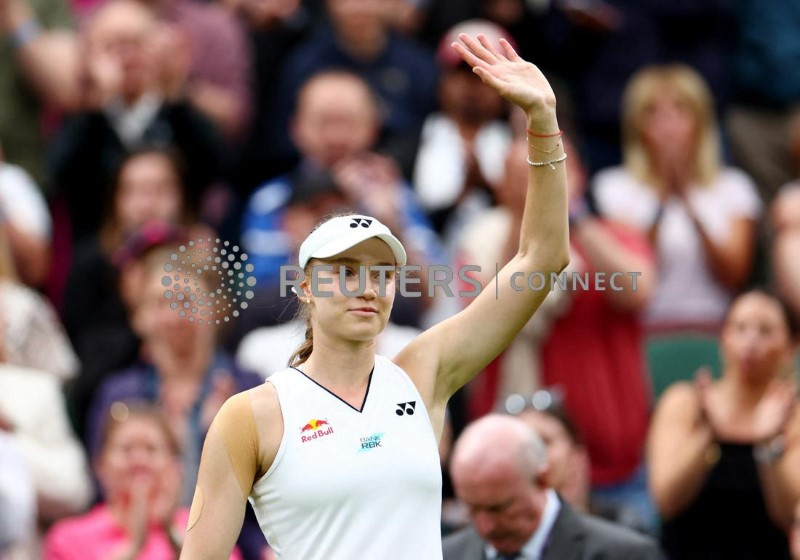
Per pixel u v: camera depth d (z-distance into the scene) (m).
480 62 18.19
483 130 39.56
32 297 33.97
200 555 17.14
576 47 43.62
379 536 17.09
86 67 40.66
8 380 31.62
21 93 41.03
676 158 39.03
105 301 34.72
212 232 37.00
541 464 24.28
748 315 30.30
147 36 39.44
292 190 34.75
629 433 33.56
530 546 24.38
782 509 29.44
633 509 30.03
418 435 17.48
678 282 38.25
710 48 44.75
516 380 33.50
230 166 40.53
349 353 17.45
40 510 30.73
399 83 42.28
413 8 44.84
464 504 24.44
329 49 42.44
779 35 44.94
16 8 41.09
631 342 33.97
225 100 42.22
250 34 43.41
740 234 38.84
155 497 27.47
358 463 17.14
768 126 44.81
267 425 17.28
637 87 39.69
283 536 17.27
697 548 29.77
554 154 18.08
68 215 39.03
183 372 30.53
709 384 30.36
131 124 39.09
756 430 29.75
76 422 32.72
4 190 37.31
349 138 38.22
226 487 17.20
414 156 39.81
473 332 18.05
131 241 34.12
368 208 35.03
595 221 35.41
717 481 29.73
